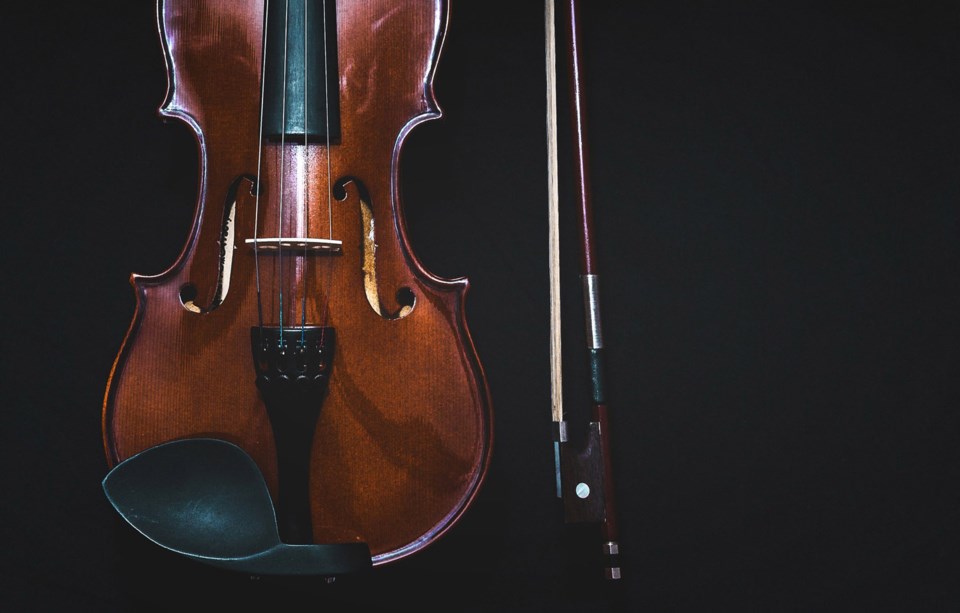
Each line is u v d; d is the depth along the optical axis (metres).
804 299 0.89
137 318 0.76
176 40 0.78
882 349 0.89
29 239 0.87
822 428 0.89
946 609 0.88
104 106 0.88
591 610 0.88
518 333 0.89
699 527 0.88
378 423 0.76
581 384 0.89
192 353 0.76
